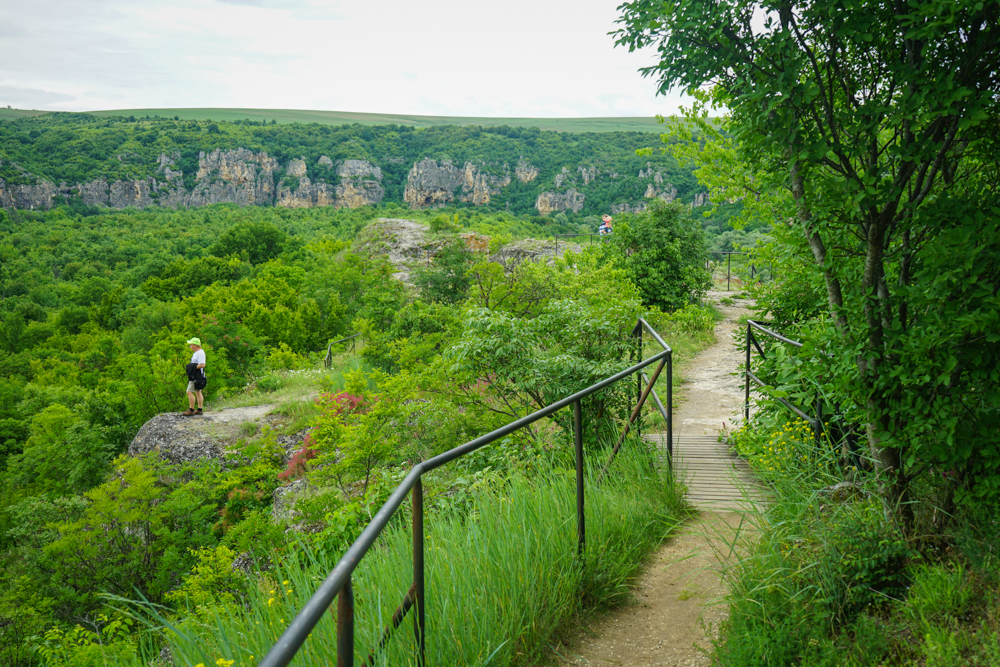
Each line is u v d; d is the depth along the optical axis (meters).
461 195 167.88
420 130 195.75
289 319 28.81
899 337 2.71
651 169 141.25
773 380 6.08
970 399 2.73
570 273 17.66
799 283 6.32
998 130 2.68
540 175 162.62
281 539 7.23
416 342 16.44
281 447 11.96
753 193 6.62
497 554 2.87
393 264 37.34
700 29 2.85
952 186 2.85
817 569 2.78
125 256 111.19
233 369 23.02
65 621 8.46
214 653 2.46
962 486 2.74
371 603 2.41
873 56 2.89
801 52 2.72
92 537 9.16
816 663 2.27
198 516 9.71
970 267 2.42
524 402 7.58
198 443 13.32
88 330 64.50
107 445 18.09
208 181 180.75
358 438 8.40
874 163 2.79
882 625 2.39
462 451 2.27
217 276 69.12
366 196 180.00
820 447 4.07
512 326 6.97
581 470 3.24
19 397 37.53
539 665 2.59
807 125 2.86
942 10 2.32
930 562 2.70
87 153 182.12
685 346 13.67
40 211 162.12
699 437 6.91
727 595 2.96
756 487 4.30
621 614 3.08
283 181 180.75
